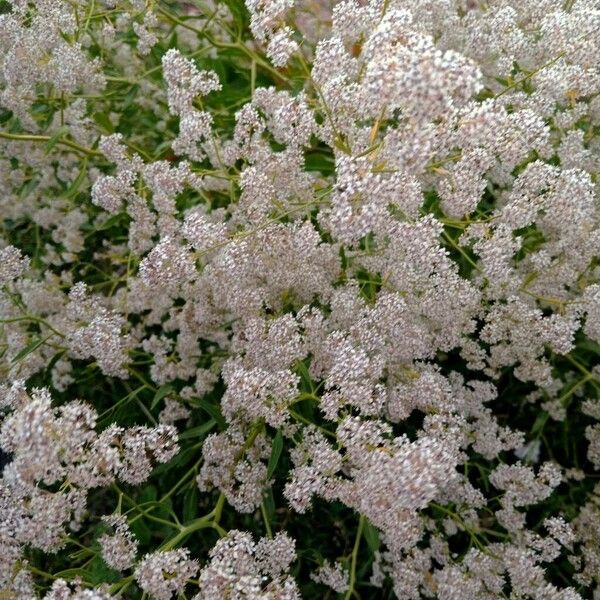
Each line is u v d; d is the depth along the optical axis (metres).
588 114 0.46
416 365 0.43
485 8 0.52
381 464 0.30
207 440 0.41
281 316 0.40
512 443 0.47
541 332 0.42
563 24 0.41
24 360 0.48
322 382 0.40
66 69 0.46
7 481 0.32
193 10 0.67
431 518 0.48
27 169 0.57
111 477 0.33
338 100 0.35
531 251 0.48
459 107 0.28
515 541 0.45
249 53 0.53
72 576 0.38
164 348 0.48
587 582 0.48
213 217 0.47
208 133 0.42
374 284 0.43
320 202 0.41
